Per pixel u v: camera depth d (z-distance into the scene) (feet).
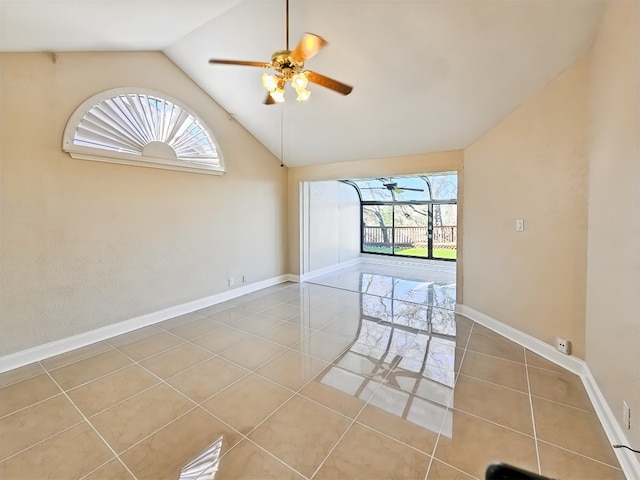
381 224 26.66
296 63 7.11
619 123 5.67
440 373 8.09
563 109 8.08
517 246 9.68
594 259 6.94
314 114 12.75
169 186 12.16
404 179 22.41
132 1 7.01
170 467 5.24
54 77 8.96
